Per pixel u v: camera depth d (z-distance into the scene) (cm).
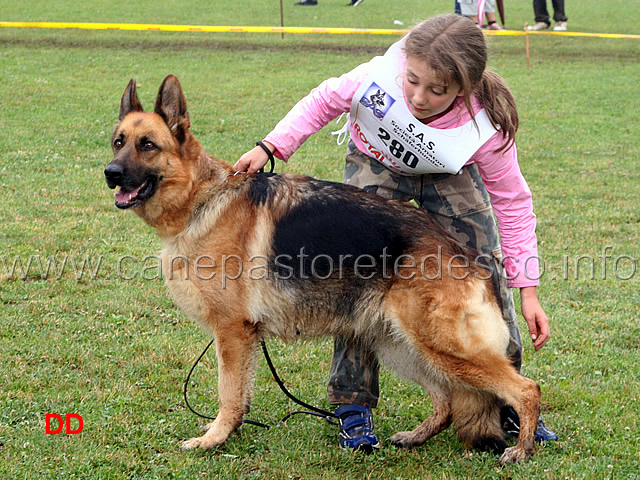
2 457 337
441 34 315
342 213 353
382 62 350
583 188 891
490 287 351
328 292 354
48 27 1680
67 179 835
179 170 361
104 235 675
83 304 528
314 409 397
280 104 1245
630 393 426
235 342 363
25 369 425
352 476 344
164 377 432
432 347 345
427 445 380
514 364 386
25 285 554
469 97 317
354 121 368
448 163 347
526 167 979
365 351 376
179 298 367
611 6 2475
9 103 1165
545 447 365
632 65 1661
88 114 1130
